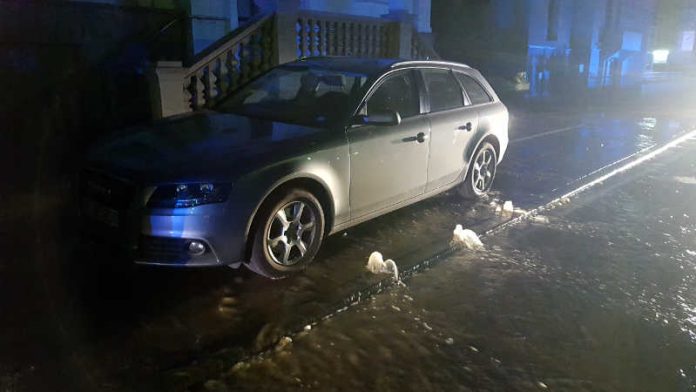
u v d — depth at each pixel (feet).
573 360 10.02
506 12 55.47
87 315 10.96
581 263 14.40
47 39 22.70
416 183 16.17
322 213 13.24
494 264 14.17
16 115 21.95
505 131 20.53
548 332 10.94
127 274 12.85
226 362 9.51
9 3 21.29
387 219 17.51
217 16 27.61
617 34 76.89
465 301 12.10
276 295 12.02
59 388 8.74
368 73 15.37
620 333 10.99
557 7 64.64
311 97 15.44
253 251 11.98
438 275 13.41
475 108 18.84
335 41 29.81
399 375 9.39
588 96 65.36
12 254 13.78
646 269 14.14
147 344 10.00
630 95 69.31
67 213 16.85
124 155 12.08
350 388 9.00
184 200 11.00
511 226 17.24
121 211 11.30
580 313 11.74
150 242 11.26
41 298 11.60
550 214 18.66
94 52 24.43
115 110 25.21
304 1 35.65
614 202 20.36
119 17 24.94
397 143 15.06
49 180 19.95
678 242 16.16
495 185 22.30
